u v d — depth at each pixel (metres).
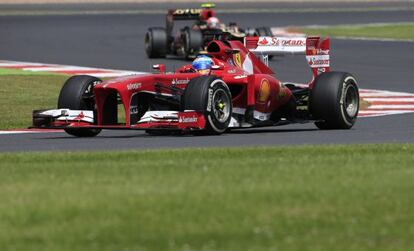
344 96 48.84
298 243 21.84
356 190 27.55
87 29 144.12
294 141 43.31
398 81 83.12
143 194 27.02
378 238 22.33
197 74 46.31
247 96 47.28
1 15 173.75
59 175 30.73
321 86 48.75
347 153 36.25
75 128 45.03
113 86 43.81
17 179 30.06
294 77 87.12
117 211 24.92
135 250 21.31
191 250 21.30
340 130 48.94
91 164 33.34
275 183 28.58
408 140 43.72
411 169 31.39
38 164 33.75
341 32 144.25
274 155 35.59
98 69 91.44
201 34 103.50
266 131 48.72
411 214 24.75
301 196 26.69
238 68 48.03
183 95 44.72
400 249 21.31
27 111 60.41
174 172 30.89
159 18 170.25
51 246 21.69
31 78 78.75
